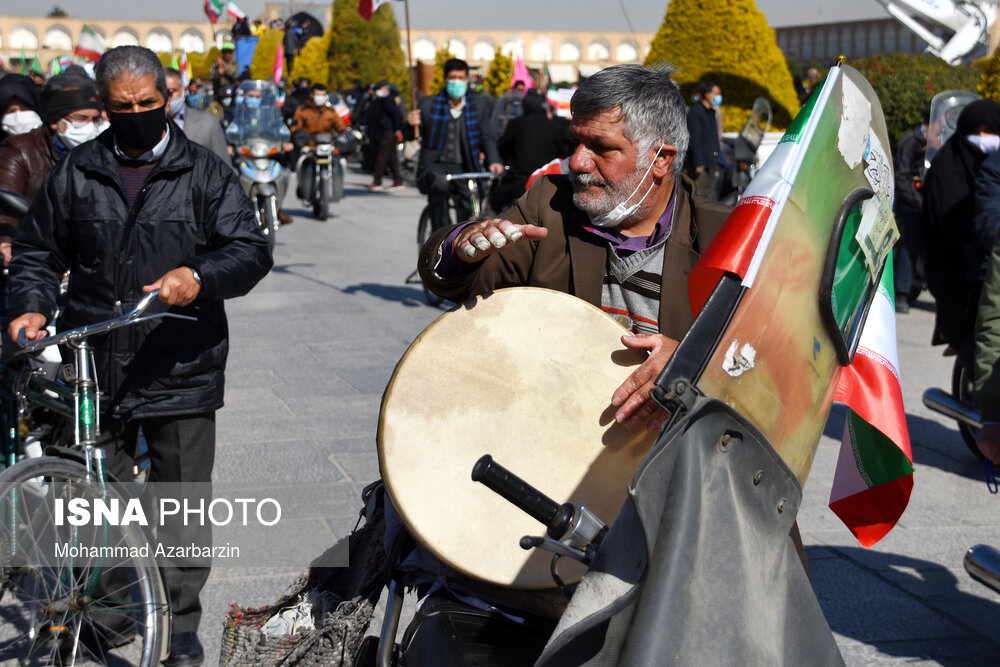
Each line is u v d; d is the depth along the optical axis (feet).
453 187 31.83
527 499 5.44
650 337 6.39
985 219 16.25
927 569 14.23
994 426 10.96
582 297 7.27
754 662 4.98
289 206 57.72
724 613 4.91
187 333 10.94
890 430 6.68
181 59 60.03
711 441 4.99
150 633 10.89
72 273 10.95
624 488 6.41
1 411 12.66
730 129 49.62
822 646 5.66
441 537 6.40
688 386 4.97
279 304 30.25
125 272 10.71
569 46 170.91
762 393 5.32
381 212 55.26
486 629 6.46
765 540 5.26
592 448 6.52
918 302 34.19
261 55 114.62
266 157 40.98
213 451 11.51
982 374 10.93
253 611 7.70
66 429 11.67
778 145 5.63
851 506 7.59
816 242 5.56
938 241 17.53
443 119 31.78
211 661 11.45
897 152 31.78
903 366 25.16
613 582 4.92
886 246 6.31
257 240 10.84
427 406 6.66
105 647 11.38
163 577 11.30
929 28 40.32
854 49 123.34
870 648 12.10
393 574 6.97
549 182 7.50
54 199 10.67
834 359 5.85
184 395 11.02
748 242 5.25
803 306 5.52
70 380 10.69
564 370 6.68
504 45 168.66
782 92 50.65
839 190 5.74
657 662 4.71
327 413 19.81
